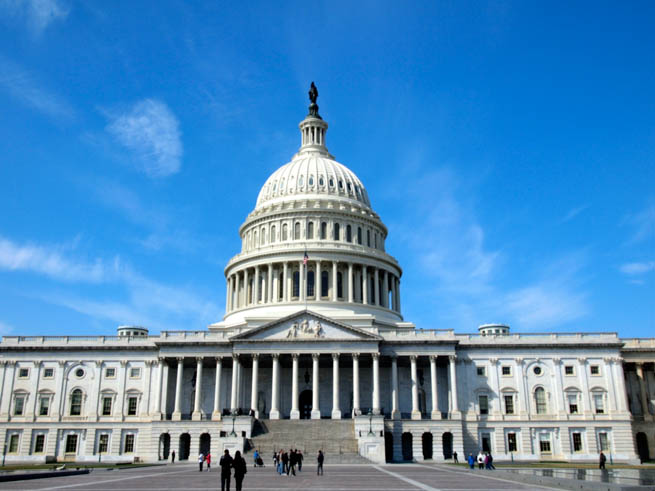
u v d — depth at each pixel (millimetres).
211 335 102125
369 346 97438
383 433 85562
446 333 101812
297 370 96625
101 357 104812
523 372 101312
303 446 83438
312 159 137375
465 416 98625
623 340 107562
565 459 96500
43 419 102000
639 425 102375
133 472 63844
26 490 38375
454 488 41562
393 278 130125
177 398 98688
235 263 126125
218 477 54188
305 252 113875
